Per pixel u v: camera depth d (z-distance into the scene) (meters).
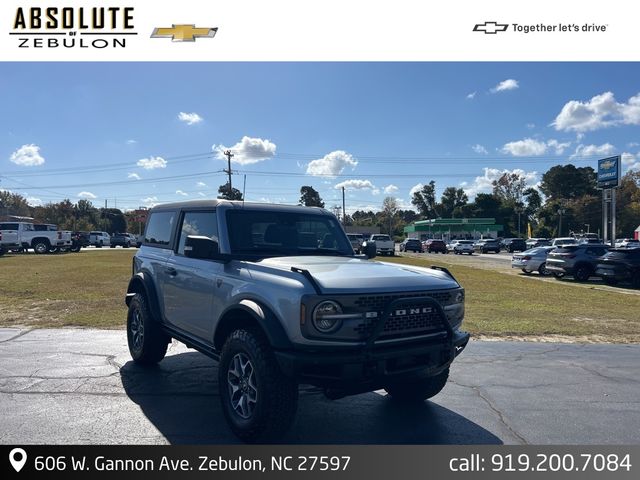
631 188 94.50
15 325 8.90
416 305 4.01
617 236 91.75
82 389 5.40
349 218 136.50
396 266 4.83
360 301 3.83
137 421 4.54
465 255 51.81
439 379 4.99
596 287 19.03
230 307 4.24
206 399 5.14
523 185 115.38
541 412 5.00
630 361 7.08
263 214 5.24
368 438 4.31
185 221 5.68
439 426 4.60
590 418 4.84
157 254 6.08
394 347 3.91
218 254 4.64
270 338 3.76
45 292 13.44
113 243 59.22
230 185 55.88
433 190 126.19
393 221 126.19
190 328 5.16
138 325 6.41
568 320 10.49
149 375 5.95
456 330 4.60
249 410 4.07
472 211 106.00
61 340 7.72
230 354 4.21
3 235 33.97
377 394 5.53
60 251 40.22
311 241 5.42
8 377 5.79
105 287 14.71
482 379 6.13
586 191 104.94
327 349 3.72
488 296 14.65
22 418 4.57
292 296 3.77
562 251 22.25
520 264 25.89
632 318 10.95
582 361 7.06
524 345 8.08
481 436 4.39
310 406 5.11
